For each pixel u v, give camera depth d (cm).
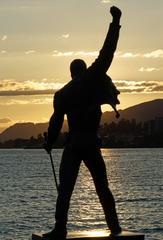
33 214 5278
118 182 9569
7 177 11338
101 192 1168
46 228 4475
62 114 1159
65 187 1153
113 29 1113
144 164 17262
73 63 1177
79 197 7056
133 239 1136
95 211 5541
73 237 1126
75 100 1148
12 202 6438
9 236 4119
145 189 8088
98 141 1165
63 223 1148
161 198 6744
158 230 4338
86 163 1170
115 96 1159
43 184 9262
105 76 1151
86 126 1157
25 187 8675
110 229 1162
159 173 12319
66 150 1163
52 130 1165
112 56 1127
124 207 5872
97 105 1152
